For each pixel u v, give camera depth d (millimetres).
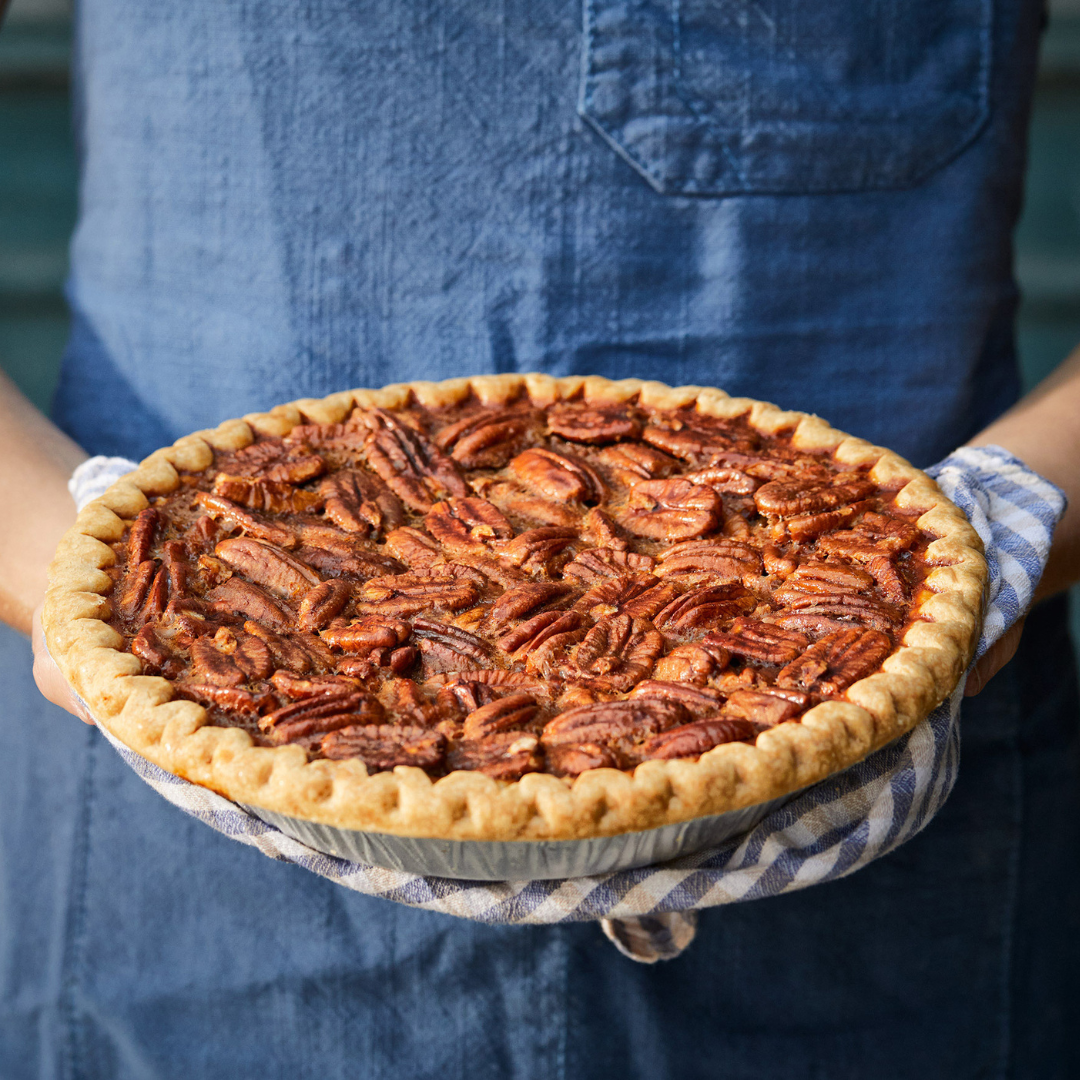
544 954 850
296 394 856
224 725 684
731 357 852
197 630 708
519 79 821
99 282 876
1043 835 892
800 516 751
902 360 863
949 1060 887
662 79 819
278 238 841
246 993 866
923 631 704
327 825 664
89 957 876
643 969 857
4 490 787
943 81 842
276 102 829
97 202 874
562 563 748
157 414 872
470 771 667
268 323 850
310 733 679
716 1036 867
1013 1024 893
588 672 700
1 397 824
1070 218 1596
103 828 868
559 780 665
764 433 804
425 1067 863
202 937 866
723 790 664
